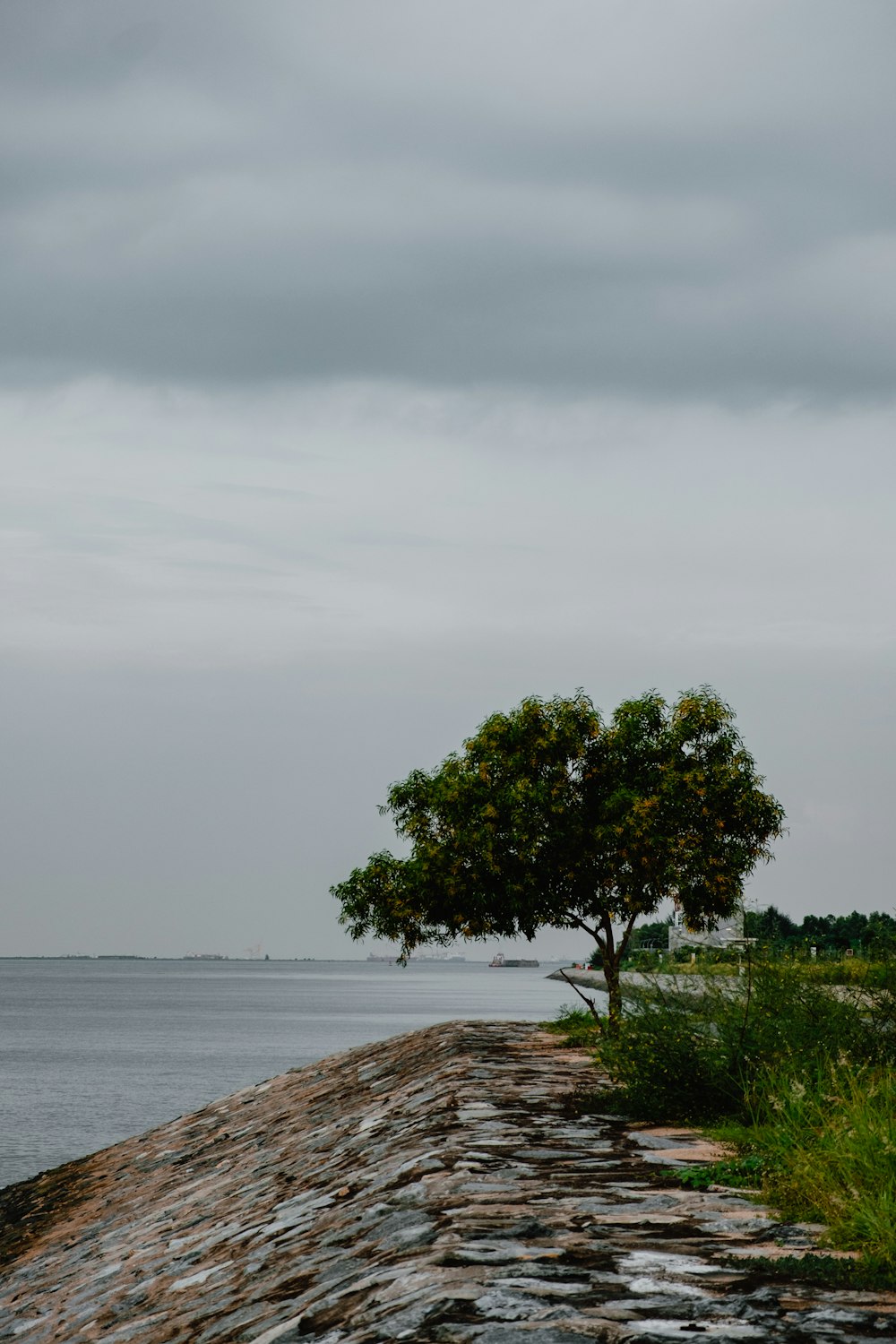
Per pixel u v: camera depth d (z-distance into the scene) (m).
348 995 171.88
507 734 21.45
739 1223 6.39
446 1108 11.73
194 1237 10.95
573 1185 7.56
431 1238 6.24
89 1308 9.41
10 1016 114.00
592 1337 4.39
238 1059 62.62
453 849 21.45
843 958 11.05
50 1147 33.78
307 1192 10.38
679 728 21.41
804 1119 8.22
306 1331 5.43
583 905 21.67
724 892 20.61
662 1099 10.46
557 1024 23.34
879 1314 4.68
